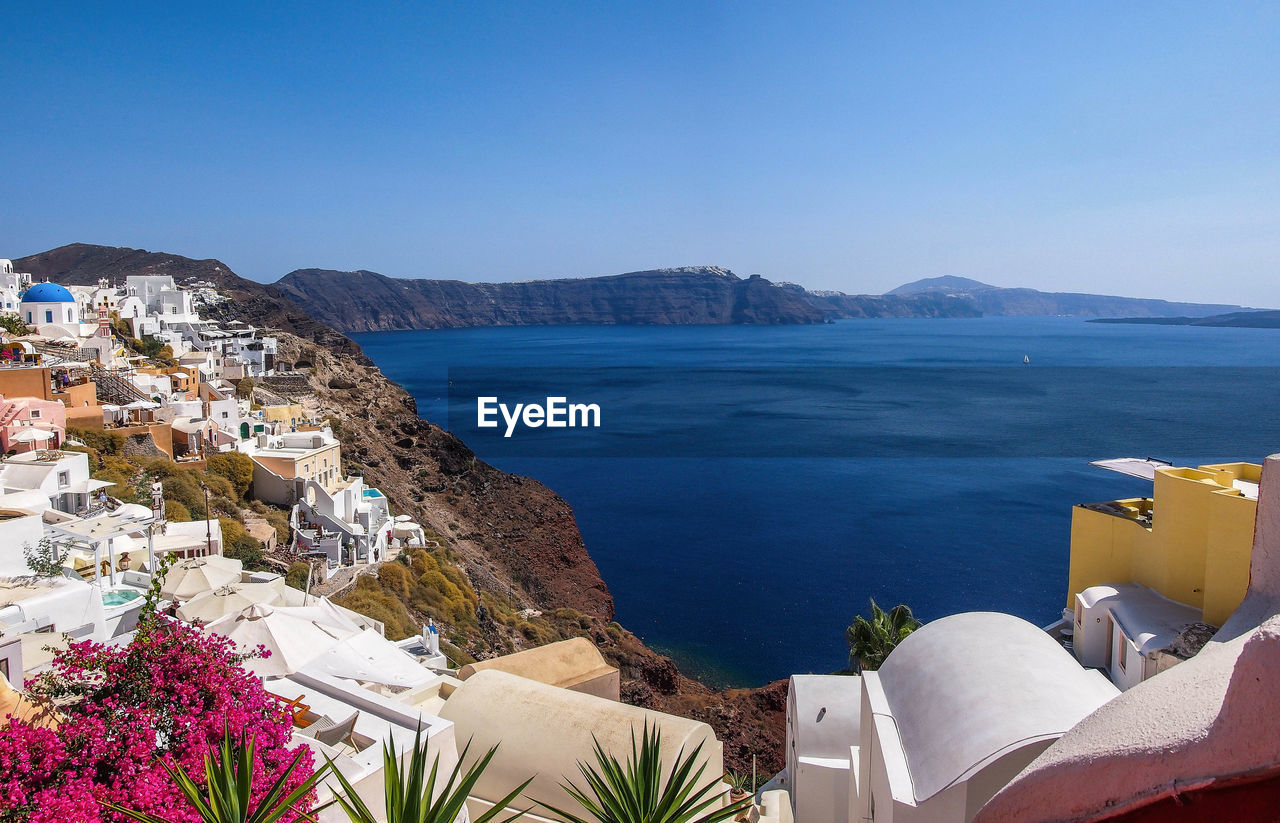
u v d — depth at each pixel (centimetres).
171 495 4997
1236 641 456
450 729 1550
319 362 12519
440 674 2655
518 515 9881
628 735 1525
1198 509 1513
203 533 4166
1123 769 370
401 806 766
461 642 4928
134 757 1023
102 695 1162
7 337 7306
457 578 5947
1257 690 307
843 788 1616
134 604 2828
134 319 10612
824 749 1811
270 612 2317
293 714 1566
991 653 1166
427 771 1448
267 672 2072
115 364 7881
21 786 933
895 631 2812
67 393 5962
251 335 12500
